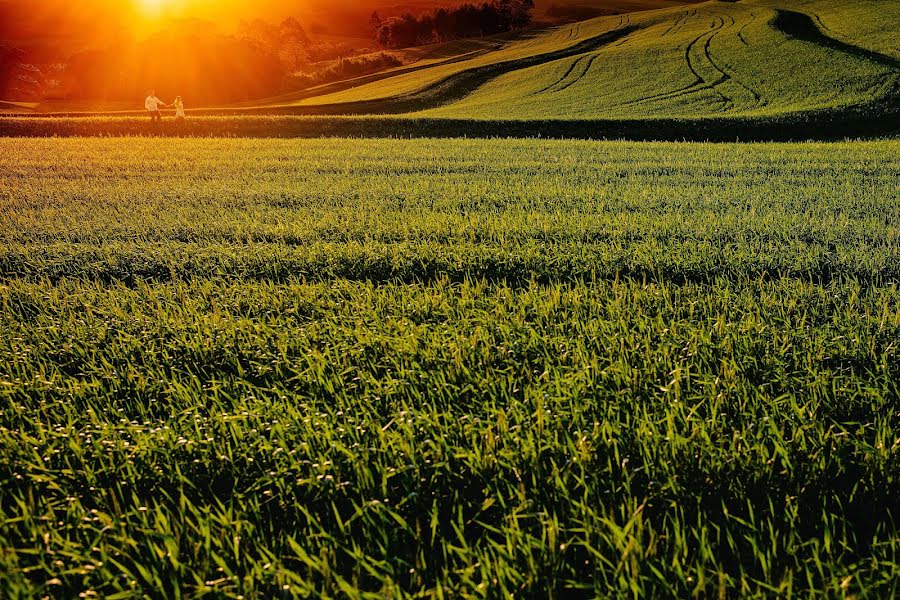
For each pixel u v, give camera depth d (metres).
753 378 4.54
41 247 9.16
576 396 4.04
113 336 5.73
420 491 3.24
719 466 3.26
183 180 15.41
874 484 3.19
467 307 6.29
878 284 7.16
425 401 4.18
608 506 3.07
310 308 6.45
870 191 13.24
